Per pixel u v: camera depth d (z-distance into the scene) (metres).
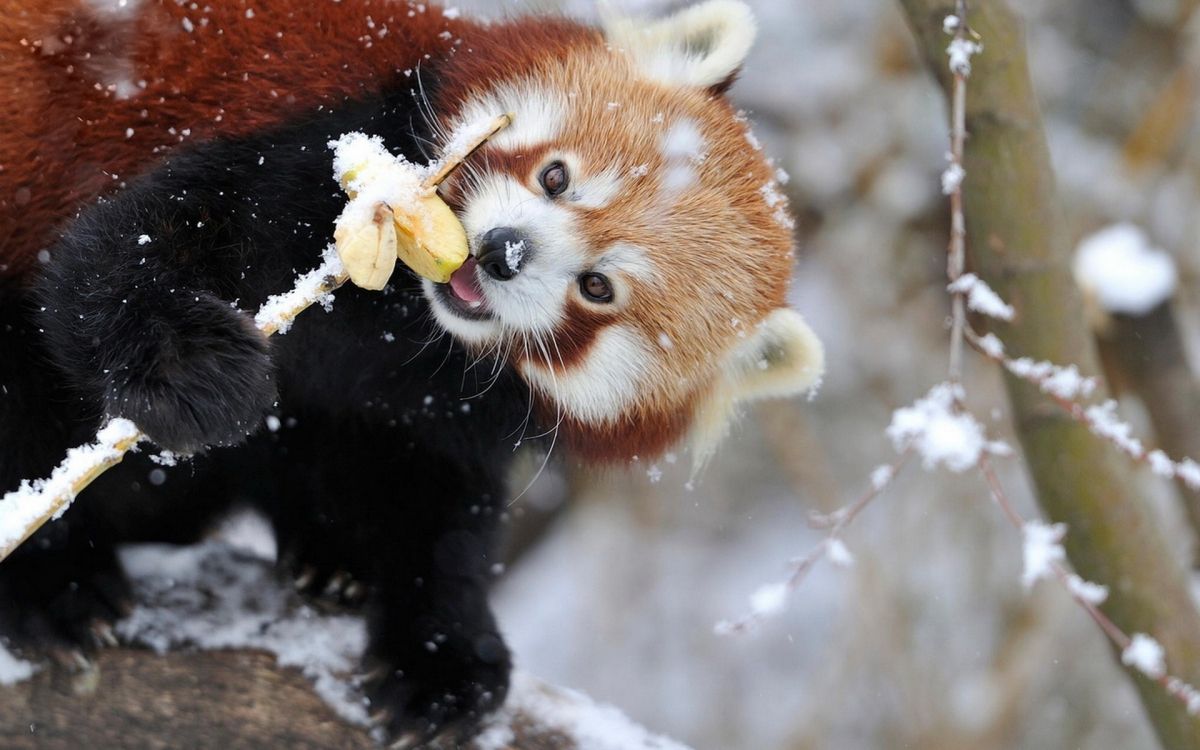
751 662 16.67
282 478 8.27
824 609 17.14
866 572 14.90
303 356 7.96
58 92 7.55
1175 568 7.78
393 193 6.28
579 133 7.88
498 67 8.04
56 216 7.47
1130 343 8.63
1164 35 17.30
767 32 16.11
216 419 6.45
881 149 15.95
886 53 15.84
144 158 7.54
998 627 15.10
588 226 7.77
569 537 16.48
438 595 8.10
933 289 16.30
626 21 8.54
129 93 7.58
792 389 8.66
